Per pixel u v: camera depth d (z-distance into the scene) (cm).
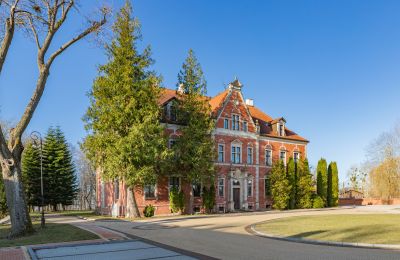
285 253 1349
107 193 4166
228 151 4456
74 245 1559
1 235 1939
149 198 3753
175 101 3959
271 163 4953
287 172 4862
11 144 1939
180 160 3625
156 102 3447
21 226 1888
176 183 3991
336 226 2231
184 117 3888
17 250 1434
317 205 5025
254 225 2397
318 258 1249
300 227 2191
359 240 1623
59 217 3738
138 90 3331
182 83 3934
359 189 8562
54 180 5472
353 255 1301
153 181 3253
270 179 4738
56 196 5466
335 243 1555
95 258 1252
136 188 3675
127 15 3419
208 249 1448
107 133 3253
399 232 1903
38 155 5412
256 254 1330
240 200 4509
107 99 3244
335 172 5444
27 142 5675
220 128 4416
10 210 1902
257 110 5575
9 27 1889
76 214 4331
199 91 3875
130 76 3325
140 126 3075
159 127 3234
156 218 3281
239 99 4691
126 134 3272
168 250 1419
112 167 3089
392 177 5900
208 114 3897
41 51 1978
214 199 4069
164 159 3300
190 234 1959
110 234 1888
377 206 5562
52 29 1984
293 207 4806
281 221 2669
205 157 3712
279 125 5153
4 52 1895
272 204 4825
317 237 1730
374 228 2098
